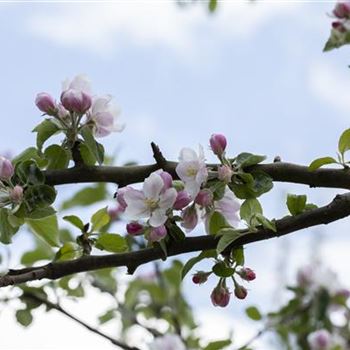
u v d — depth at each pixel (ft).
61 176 6.31
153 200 6.21
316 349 8.35
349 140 6.23
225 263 6.23
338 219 6.18
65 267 6.21
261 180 6.25
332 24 6.56
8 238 6.31
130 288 8.39
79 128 6.36
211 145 6.27
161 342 8.04
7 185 6.32
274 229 6.16
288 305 8.47
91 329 7.61
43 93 6.40
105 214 6.55
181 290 8.59
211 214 6.30
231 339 7.32
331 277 8.59
